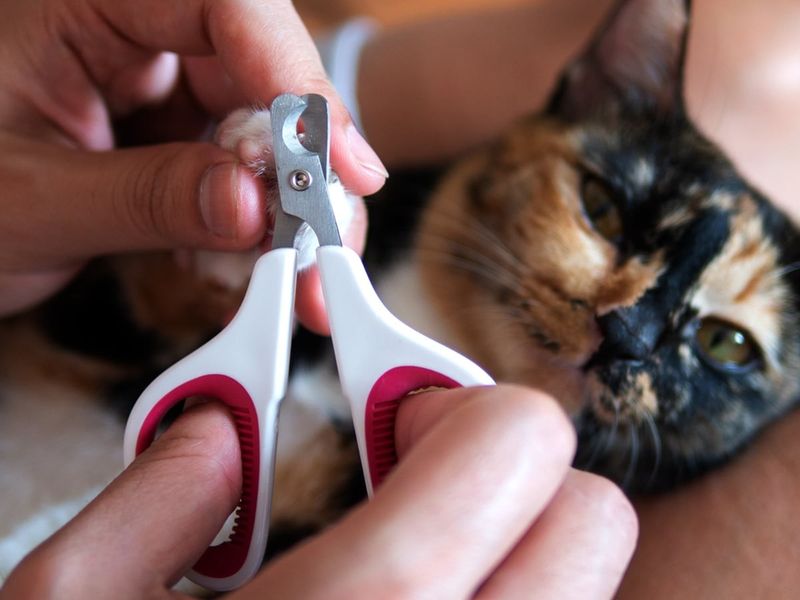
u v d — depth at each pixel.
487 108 0.93
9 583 0.34
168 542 0.37
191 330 0.70
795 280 0.80
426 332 0.80
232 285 0.63
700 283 0.78
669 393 0.77
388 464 0.41
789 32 0.93
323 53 0.98
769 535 0.66
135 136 0.79
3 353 0.72
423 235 0.84
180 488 0.38
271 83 0.54
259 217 0.48
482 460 0.32
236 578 0.41
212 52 0.64
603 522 0.38
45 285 0.69
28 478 0.70
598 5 1.02
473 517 0.31
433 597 0.29
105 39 0.64
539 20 1.01
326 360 0.72
